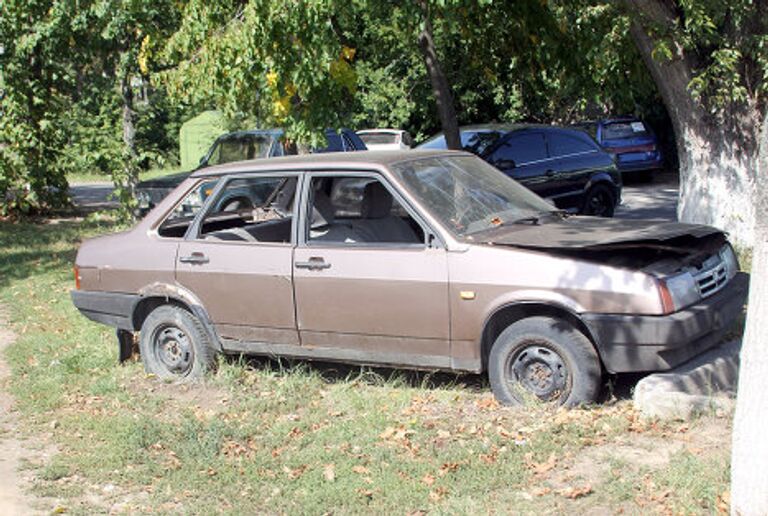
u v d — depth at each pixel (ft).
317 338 22.04
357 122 87.86
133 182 52.70
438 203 21.25
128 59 50.49
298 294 21.98
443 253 20.33
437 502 16.38
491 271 19.80
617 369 19.12
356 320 21.34
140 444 19.92
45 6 55.62
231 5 31.68
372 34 50.65
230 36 29.78
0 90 59.98
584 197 47.62
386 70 86.63
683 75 36.55
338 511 16.39
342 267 21.35
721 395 20.07
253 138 48.96
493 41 40.60
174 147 107.14
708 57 36.35
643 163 77.05
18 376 25.88
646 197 68.28
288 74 30.14
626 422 18.90
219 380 23.62
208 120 88.48
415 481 17.25
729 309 20.38
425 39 38.11
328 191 23.18
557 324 19.56
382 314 20.99
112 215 53.36
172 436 20.26
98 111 59.36
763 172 12.57
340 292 21.40
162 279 24.04
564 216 23.44
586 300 19.04
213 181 24.26
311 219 22.40
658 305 18.58
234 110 34.01
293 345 22.47
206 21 31.12
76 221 61.16
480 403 20.75
